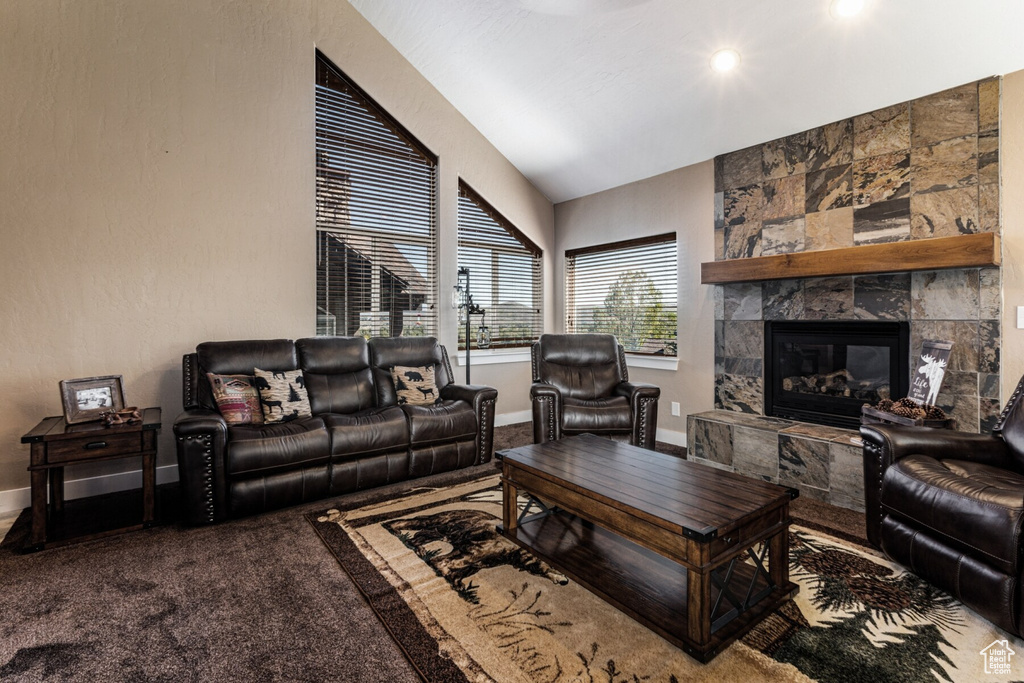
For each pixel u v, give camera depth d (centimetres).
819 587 189
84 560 213
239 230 346
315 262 381
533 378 405
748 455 326
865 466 226
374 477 302
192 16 326
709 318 407
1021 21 237
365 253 417
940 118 283
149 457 248
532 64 372
